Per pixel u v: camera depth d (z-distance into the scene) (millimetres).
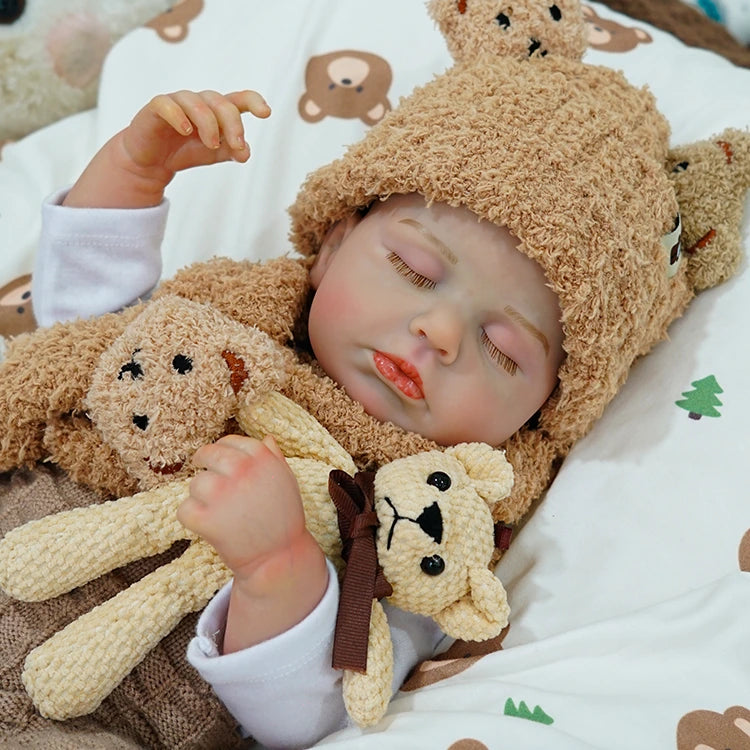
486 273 807
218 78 1243
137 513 729
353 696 675
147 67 1255
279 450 702
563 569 860
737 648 730
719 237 970
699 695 703
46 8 1243
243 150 812
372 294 824
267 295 879
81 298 938
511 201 792
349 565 691
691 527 849
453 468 759
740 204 995
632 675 720
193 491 647
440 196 817
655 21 1551
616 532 868
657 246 863
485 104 853
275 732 732
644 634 750
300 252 1021
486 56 921
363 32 1258
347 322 833
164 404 728
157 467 752
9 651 725
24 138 1271
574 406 897
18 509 809
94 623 702
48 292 937
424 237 816
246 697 689
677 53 1237
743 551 823
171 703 748
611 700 702
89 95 1330
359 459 841
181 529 735
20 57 1253
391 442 829
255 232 1153
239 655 657
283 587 653
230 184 1178
